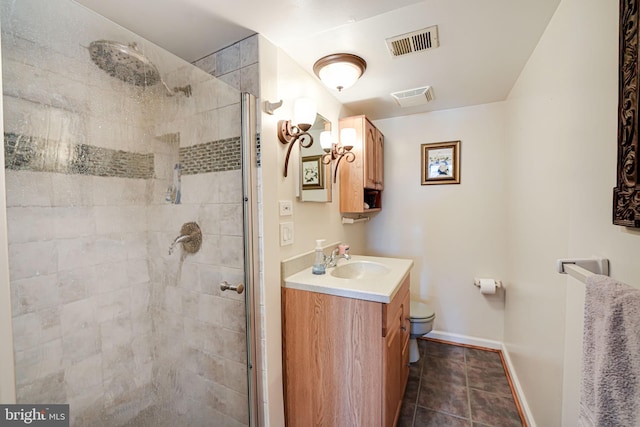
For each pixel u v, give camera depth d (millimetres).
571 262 782
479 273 2283
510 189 1983
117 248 1360
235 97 1231
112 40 1094
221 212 1302
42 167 1078
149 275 1496
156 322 1514
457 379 1868
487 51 1414
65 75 1087
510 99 1947
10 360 629
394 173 2561
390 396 1282
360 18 1148
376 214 2643
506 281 2129
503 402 1646
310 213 1688
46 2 919
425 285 2475
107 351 1326
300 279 1407
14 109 965
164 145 1364
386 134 2580
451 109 2322
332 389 1305
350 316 1251
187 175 1359
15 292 1023
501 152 2164
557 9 1093
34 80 1003
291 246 1498
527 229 1539
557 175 1104
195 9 1084
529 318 1491
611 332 534
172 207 1417
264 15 1123
